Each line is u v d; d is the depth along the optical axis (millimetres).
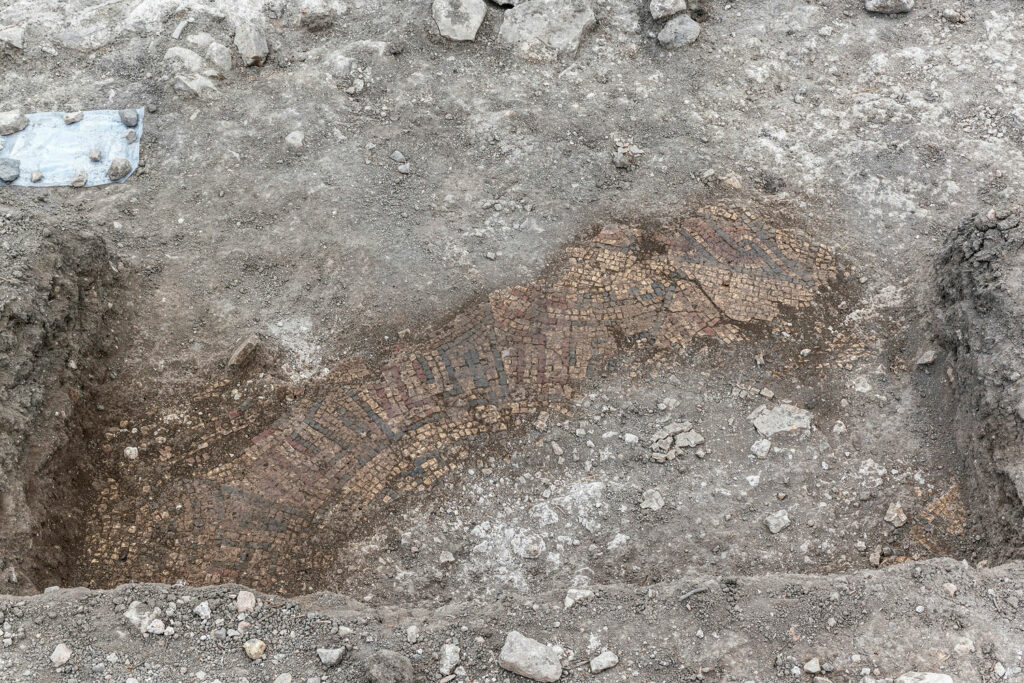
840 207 5043
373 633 4176
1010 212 4656
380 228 4996
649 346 4777
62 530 4434
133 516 4496
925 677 4039
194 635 4152
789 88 5277
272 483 4551
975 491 4445
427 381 4730
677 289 4883
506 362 4758
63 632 4137
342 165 5109
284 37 5328
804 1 5426
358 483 4555
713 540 4430
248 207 5012
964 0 5375
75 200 4988
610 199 5102
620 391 4703
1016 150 5109
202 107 5164
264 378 4738
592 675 4109
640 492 4512
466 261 4941
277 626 4176
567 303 4867
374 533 4480
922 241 4941
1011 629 4113
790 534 4434
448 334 4816
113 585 4395
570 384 4719
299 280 4887
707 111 5250
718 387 4699
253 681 4094
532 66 5316
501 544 4457
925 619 4129
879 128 5168
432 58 5328
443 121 5230
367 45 5301
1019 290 4523
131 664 4109
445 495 4535
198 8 5305
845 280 4887
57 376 4582
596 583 4379
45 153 5051
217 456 4594
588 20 5348
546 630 4176
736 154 5176
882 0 5359
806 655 4105
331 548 4461
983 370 4504
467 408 4680
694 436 4605
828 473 4527
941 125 5152
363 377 4746
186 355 4762
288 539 4469
